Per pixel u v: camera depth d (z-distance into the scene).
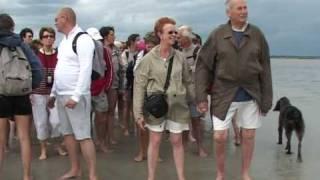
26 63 4.39
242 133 4.51
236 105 4.37
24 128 4.56
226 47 4.25
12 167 5.51
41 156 5.87
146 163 5.64
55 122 5.83
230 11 4.25
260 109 4.41
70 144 4.86
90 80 4.56
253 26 4.33
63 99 4.56
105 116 6.17
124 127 7.46
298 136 6.00
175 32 4.42
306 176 5.15
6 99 4.39
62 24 4.52
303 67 41.56
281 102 6.76
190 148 6.39
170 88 4.38
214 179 4.98
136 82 4.45
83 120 4.53
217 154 4.52
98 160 5.81
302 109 10.58
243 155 4.56
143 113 4.45
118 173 5.24
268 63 4.39
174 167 5.45
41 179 5.03
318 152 6.27
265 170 5.39
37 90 5.68
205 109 4.43
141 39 6.63
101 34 6.30
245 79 4.29
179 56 4.48
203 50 4.39
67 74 4.50
